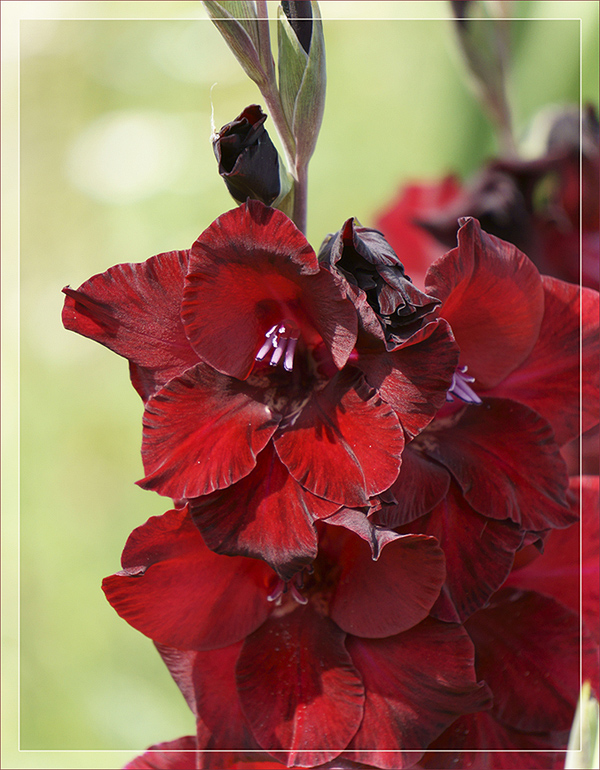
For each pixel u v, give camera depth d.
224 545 0.61
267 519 0.61
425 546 0.61
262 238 0.60
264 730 0.63
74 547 1.25
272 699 0.64
